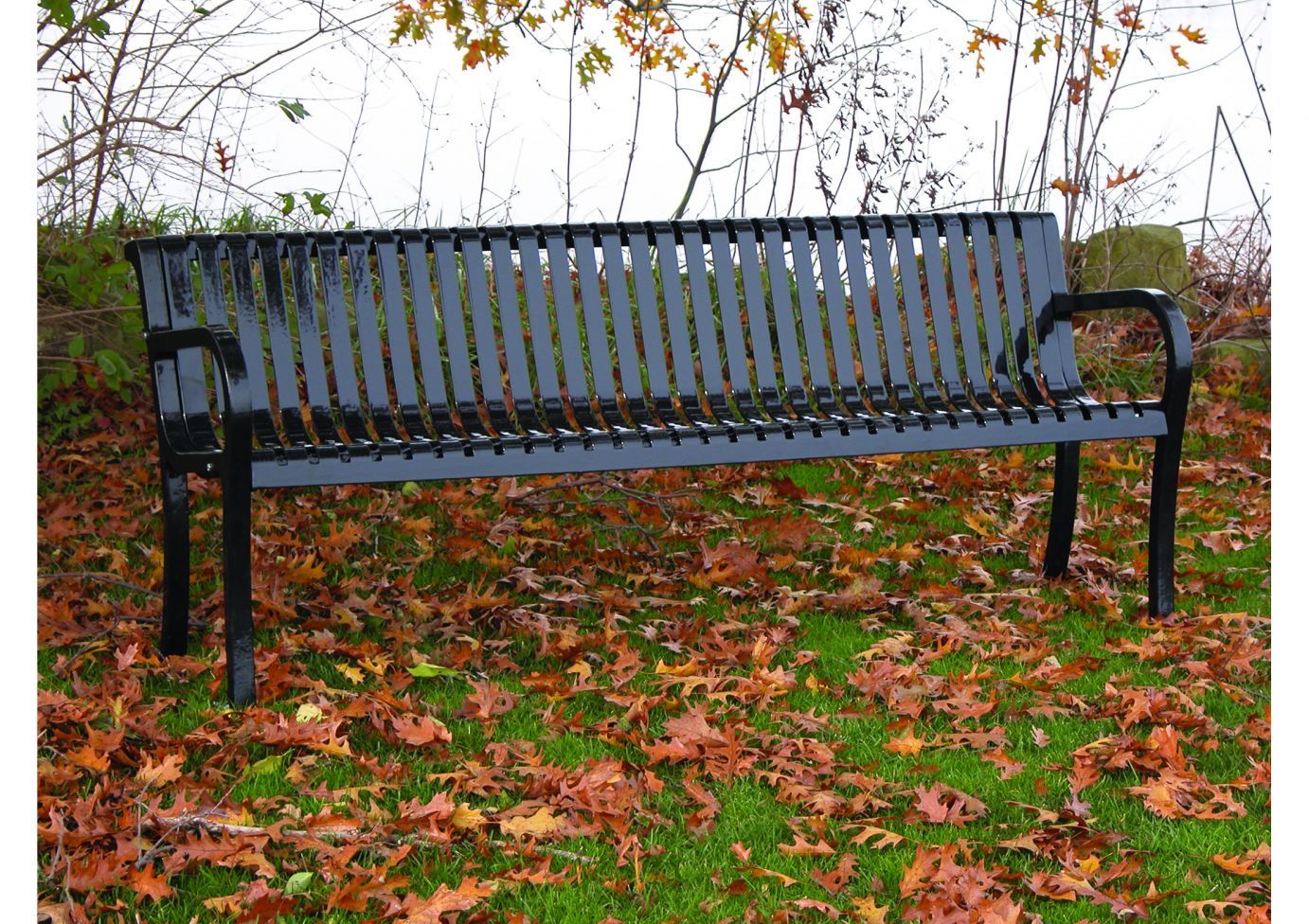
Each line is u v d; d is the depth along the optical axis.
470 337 5.11
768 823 2.39
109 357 4.18
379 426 3.33
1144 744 2.67
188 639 3.32
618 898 2.12
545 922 2.04
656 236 3.69
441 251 3.49
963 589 3.92
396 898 2.06
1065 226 6.38
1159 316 3.54
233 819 2.27
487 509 4.62
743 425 3.35
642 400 3.60
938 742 2.74
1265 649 3.26
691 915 2.08
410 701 2.90
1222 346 6.20
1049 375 3.82
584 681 3.11
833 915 2.05
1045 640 3.39
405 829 2.28
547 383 3.52
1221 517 4.61
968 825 2.41
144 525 4.27
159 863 2.17
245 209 5.16
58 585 3.72
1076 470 3.91
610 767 2.51
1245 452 5.27
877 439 3.40
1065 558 3.97
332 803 2.39
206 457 2.92
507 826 2.29
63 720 2.68
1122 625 3.57
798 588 3.89
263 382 3.26
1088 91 6.14
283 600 3.60
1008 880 2.19
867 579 3.83
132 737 2.67
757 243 3.76
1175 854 2.28
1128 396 5.75
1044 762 2.66
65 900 2.00
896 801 2.48
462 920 2.05
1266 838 2.31
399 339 3.40
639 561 4.12
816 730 2.81
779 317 3.72
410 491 4.70
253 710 2.79
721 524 4.46
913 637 3.45
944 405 3.79
